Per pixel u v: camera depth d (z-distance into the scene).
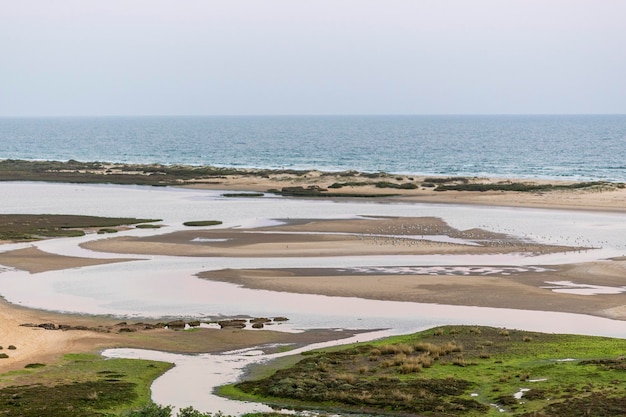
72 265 71.69
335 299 58.91
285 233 89.06
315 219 100.19
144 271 68.94
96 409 35.22
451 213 104.75
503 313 54.56
